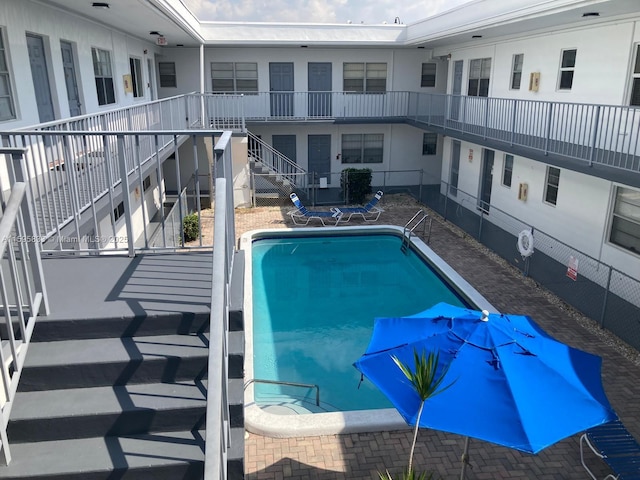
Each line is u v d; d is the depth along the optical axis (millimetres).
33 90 9242
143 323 4195
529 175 14031
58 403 3719
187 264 5273
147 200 15992
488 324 5113
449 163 19844
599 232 11289
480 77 17359
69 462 3443
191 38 17562
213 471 2518
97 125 8312
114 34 14320
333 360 8867
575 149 11305
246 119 20375
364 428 6367
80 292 4566
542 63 13531
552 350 4891
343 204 19125
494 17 12680
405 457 5957
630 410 6891
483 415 4207
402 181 22859
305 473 5688
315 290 12047
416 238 14312
